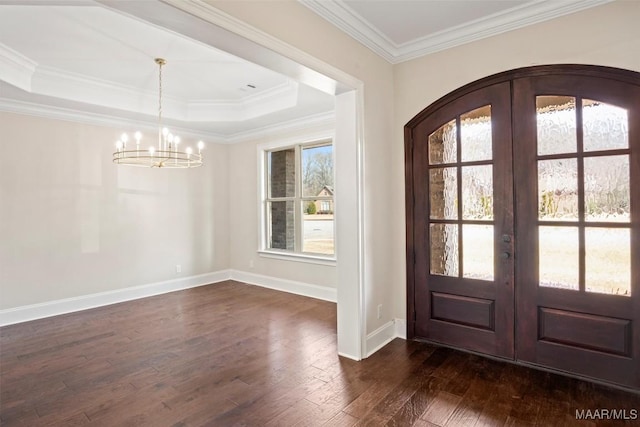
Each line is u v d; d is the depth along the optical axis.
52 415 2.12
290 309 4.28
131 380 2.53
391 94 3.25
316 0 2.31
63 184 4.29
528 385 2.37
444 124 3.00
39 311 4.06
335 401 2.22
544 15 2.51
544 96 2.56
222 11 1.80
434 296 3.10
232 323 3.77
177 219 5.40
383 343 3.12
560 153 2.50
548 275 2.56
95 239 4.54
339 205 2.91
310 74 2.46
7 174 3.88
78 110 4.28
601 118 2.37
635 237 2.27
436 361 2.76
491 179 2.79
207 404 2.21
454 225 2.98
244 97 4.74
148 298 4.88
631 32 2.25
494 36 2.74
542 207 2.58
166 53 3.30
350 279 2.85
